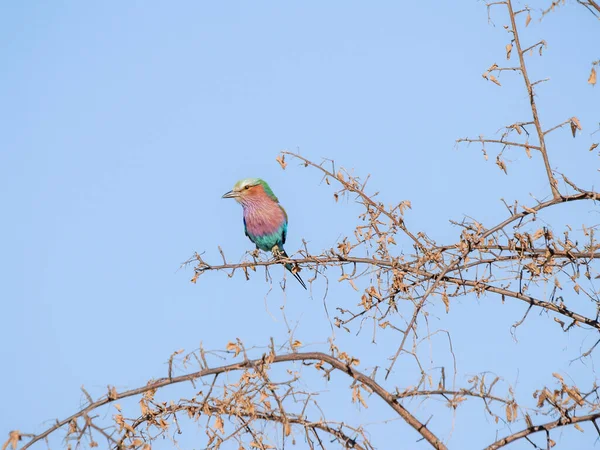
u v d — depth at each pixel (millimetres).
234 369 9984
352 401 9523
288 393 9758
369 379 9883
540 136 11242
